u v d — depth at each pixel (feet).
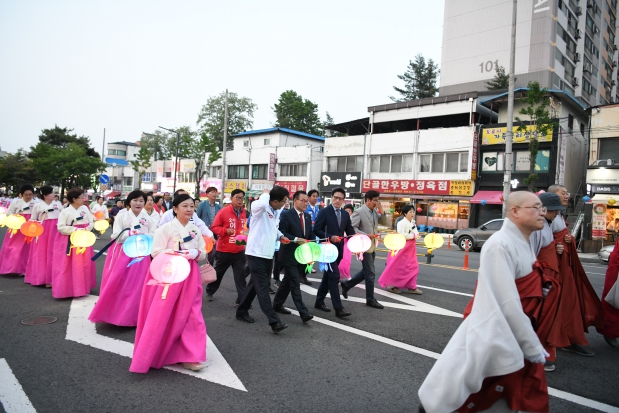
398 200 88.94
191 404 10.51
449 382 7.58
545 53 113.19
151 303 12.38
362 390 11.62
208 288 21.76
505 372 7.27
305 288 26.03
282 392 11.36
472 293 25.29
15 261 26.30
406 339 16.17
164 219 17.56
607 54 157.07
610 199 67.15
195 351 12.35
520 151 75.92
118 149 228.02
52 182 128.98
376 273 32.50
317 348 14.97
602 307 15.69
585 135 85.97
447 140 82.74
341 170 100.22
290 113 168.25
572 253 14.89
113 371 12.42
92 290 23.02
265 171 116.88
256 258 16.57
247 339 15.79
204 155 128.36
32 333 15.66
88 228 21.26
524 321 7.43
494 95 86.17
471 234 57.52
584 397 11.64
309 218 21.04
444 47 133.69
